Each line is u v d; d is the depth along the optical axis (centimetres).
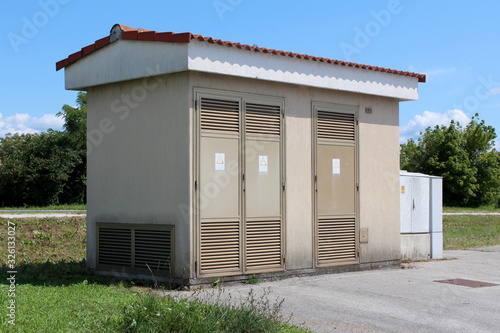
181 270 973
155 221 1016
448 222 3206
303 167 1141
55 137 4853
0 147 4781
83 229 2014
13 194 4612
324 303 891
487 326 788
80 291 890
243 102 1045
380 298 941
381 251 1287
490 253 1684
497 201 5956
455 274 1218
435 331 756
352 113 1237
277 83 1100
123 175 1070
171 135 995
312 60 1127
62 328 662
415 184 1485
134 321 644
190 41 939
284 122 1109
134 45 1022
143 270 1028
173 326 643
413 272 1230
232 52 998
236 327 674
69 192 4934
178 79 984
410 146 5816
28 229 1939
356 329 751
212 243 994
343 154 1216
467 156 5634
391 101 1322
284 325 727
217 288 971
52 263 1228
